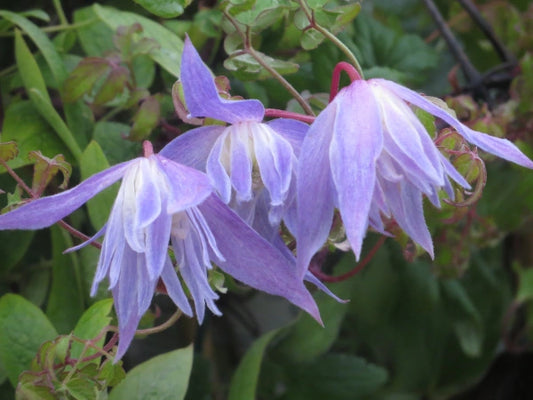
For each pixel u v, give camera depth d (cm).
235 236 34
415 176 33
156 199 32
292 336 54
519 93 49
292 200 34
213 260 34
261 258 34
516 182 58
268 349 55
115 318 43
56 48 47
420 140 33
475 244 53
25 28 44
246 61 40
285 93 48
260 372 56
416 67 55
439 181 32
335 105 33
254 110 34
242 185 33
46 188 45
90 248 43
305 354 53
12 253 45
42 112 43
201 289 33
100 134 45
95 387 38
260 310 65
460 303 65
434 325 66
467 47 64
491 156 47
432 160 33
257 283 34
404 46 55
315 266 43
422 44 56
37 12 45
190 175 32
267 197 35
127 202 33
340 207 32
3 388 43
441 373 68
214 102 33
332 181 33
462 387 69
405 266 62
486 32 55
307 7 39
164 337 54
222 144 34
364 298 63
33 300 46
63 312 43
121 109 46
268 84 48
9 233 45
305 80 48
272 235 35
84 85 44
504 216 58
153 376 41
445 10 65
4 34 46
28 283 47
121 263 33
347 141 32
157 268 32
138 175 33
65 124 45
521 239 66
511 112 49
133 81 45
